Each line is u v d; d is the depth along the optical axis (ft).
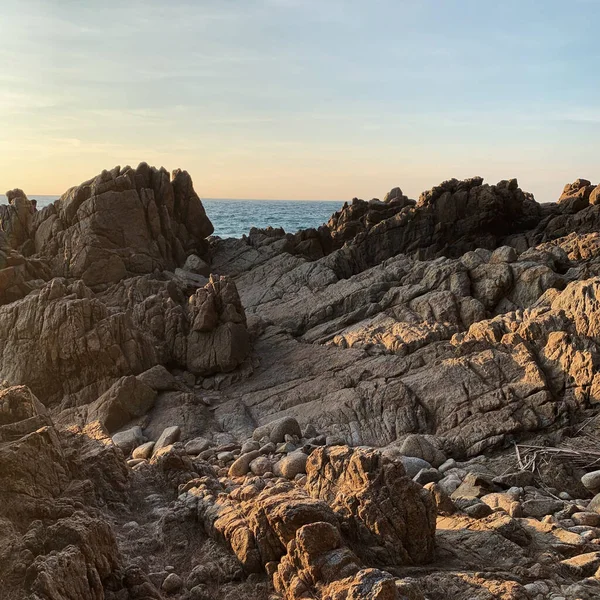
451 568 23.86
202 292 61.98
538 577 23.22
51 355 57.11
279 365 60.08
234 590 23.20
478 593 21.40
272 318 73.05
